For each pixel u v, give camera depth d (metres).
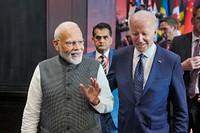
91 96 1.68
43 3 3.29
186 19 3.61
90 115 1.73
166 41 3.27
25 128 1.82
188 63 2.23
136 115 1.73
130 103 1.75
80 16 3.37
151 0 3.59
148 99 1.72
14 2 3.32
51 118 1.74
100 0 3.41
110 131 2.50
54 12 3.31
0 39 3.38
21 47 3.37
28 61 3.37
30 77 3.37
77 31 1.72
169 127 1.85
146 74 1.76
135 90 1.75
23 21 3.33
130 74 1.79
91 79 1.67
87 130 1.72
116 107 2.43
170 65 1.75
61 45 1.72
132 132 1.75
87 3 3.38
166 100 1.77
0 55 3.40
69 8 3.34
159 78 1.73
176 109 1.79
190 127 2.39
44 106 1.77
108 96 1.81
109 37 2.61
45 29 3.31
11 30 3.36
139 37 1.66
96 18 3.42
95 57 2.63
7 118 3.45
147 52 1.77
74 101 1.72
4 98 3.43
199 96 2.30
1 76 3.43
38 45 3.34
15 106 3.42
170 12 3.62
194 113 2.34
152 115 1.72
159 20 3.50
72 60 1.74
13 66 3.39
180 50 2.43
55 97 1.73
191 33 2.43
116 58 1.89
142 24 1.64
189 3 3.60
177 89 1.75
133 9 3.52
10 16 3.35
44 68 1.80
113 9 3.46
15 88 3.40
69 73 1.75
